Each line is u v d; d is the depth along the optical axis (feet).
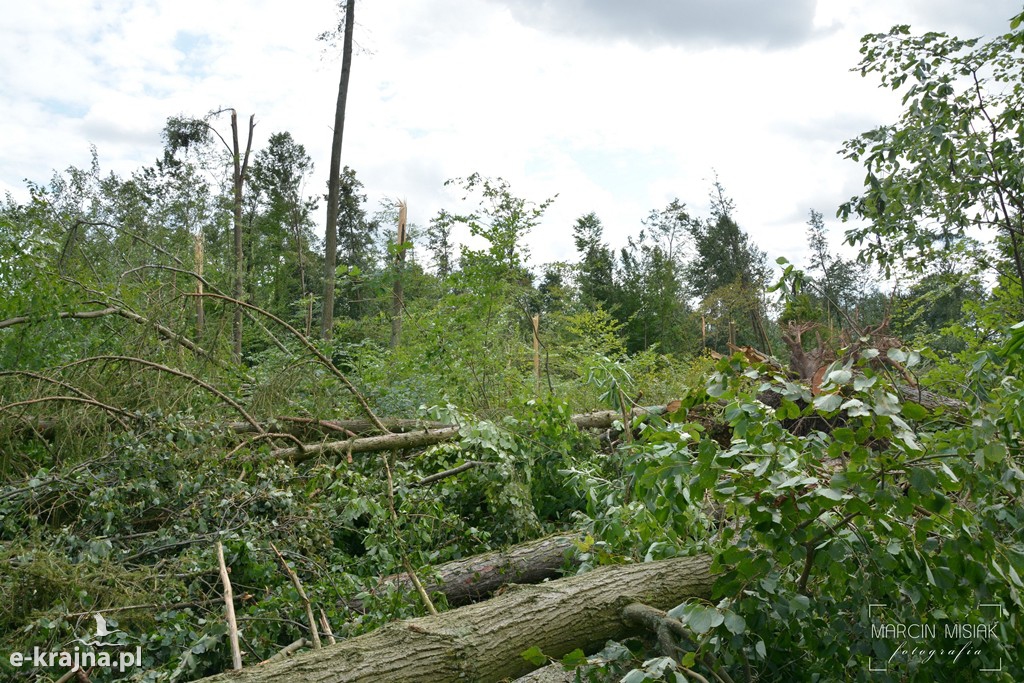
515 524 16.42
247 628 11.65
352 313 70.49
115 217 63.62
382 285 31.30
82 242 28.43
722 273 126.52
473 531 15.78
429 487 16.83
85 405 18.62
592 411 25.70
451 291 31.17
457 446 17.56
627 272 97.66
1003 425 9.89
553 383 31.37
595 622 10.18
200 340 24.66
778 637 9.59
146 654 11.33
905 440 8.37
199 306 25.03
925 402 17.13
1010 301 22.22
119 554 13.57
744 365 9.75
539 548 15.70
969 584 9.01
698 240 128.26
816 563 8.89
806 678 9.60
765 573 8.86
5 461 17.30
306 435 20.86
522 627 9.57
